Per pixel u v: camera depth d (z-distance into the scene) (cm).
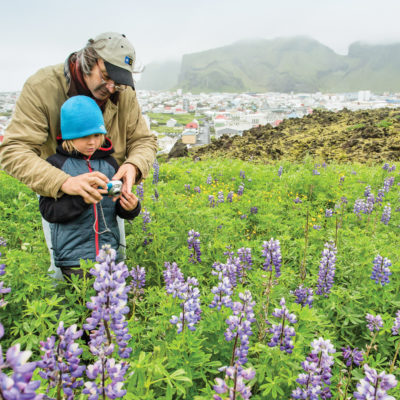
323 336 319
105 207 336
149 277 434
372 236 571
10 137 316
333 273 377
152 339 285
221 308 288
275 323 283
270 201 744
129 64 309
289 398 248
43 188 304
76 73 321
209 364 254
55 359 179
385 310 374
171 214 559
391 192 895
